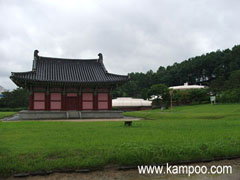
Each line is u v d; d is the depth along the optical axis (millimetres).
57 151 10562
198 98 81438
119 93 151750
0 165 8930
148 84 175000
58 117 41219
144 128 19578
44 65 45125
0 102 94938
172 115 38375
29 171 8969
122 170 9672
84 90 44875
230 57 142125
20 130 18281
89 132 16875
